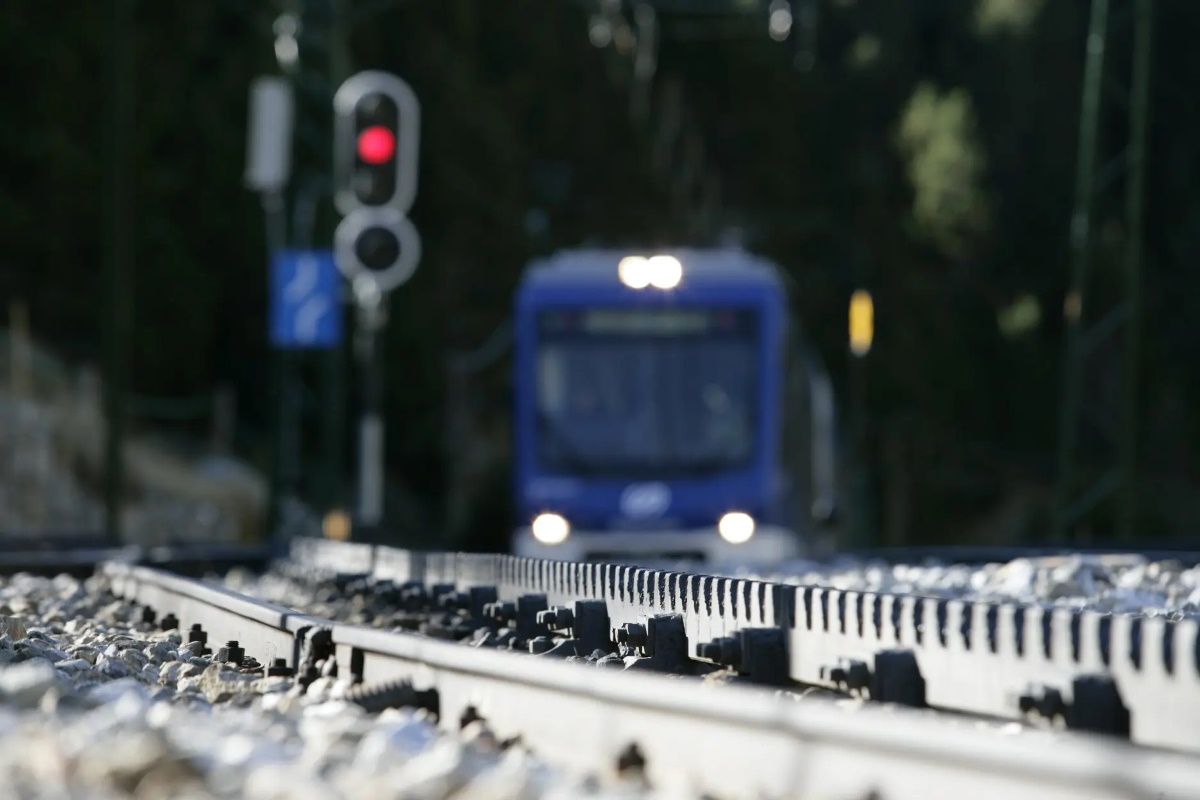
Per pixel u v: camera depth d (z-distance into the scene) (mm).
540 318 72062
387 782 9344
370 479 85688
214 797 9047
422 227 192750
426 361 171000
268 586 39031
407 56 196375
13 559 41562
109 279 91312
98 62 146750
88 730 10516
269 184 102562
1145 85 100188
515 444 71500
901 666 14477
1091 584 29422
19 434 114438
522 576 26562
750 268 73250
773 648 16562
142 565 39500
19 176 142625
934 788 8266
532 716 12516
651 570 20422
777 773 9383
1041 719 12758
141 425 138500
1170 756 11633
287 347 110500
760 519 69750
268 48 163000
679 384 71062
